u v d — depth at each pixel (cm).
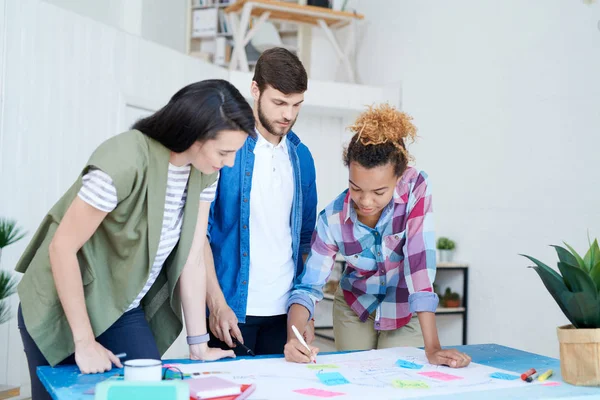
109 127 428
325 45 645
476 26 484
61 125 390
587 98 393
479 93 479
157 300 188
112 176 152
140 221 162
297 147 242
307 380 154
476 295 472
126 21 566
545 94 423
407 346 223
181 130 155
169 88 483
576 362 158
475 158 480
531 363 185
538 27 430
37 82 371
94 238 166
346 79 630
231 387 137
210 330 227
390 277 220
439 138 518
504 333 447
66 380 148
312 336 219
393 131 187
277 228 228
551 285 168
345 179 627
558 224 408
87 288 165
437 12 525
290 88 214
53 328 163
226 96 154
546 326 413
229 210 225
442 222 512
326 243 216
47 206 384
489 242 463
